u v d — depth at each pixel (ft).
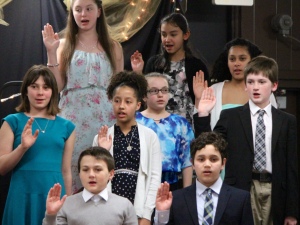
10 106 26.55
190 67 22.59
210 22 29.76
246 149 17.84
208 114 18.98
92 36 20.93
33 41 26.96
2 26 26.68
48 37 19.42
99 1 20.92
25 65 26.86
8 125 17.03
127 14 27.32
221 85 21.84
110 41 21.33
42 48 26.99
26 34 26.94
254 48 21.84
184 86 22.44
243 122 18.21
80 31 20.85
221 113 18.95
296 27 29.91
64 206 15.24
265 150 17.65
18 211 16.33
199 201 15.85
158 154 17.53
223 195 15.72
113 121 20.44
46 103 17.39
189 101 22.34
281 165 17.46
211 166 15.80
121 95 17.24
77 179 19.72
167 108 22.02
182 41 22.67
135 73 18.02
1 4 26.40
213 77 23.07
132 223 15.19
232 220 15.34
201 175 15.87
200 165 15.93
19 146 15.87
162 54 23.04
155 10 27.45
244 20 29.30
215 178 15.92
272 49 29.53
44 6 26.86
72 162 19.74
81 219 14.85
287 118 17.98
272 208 17.28
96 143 17.39
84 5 20.33
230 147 18.15
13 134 16.99
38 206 16.43
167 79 20.33
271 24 29.40
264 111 18.15
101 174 15.16
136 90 17.49
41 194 16.52
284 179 17.44
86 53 20.56
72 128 17.92
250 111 18.45
